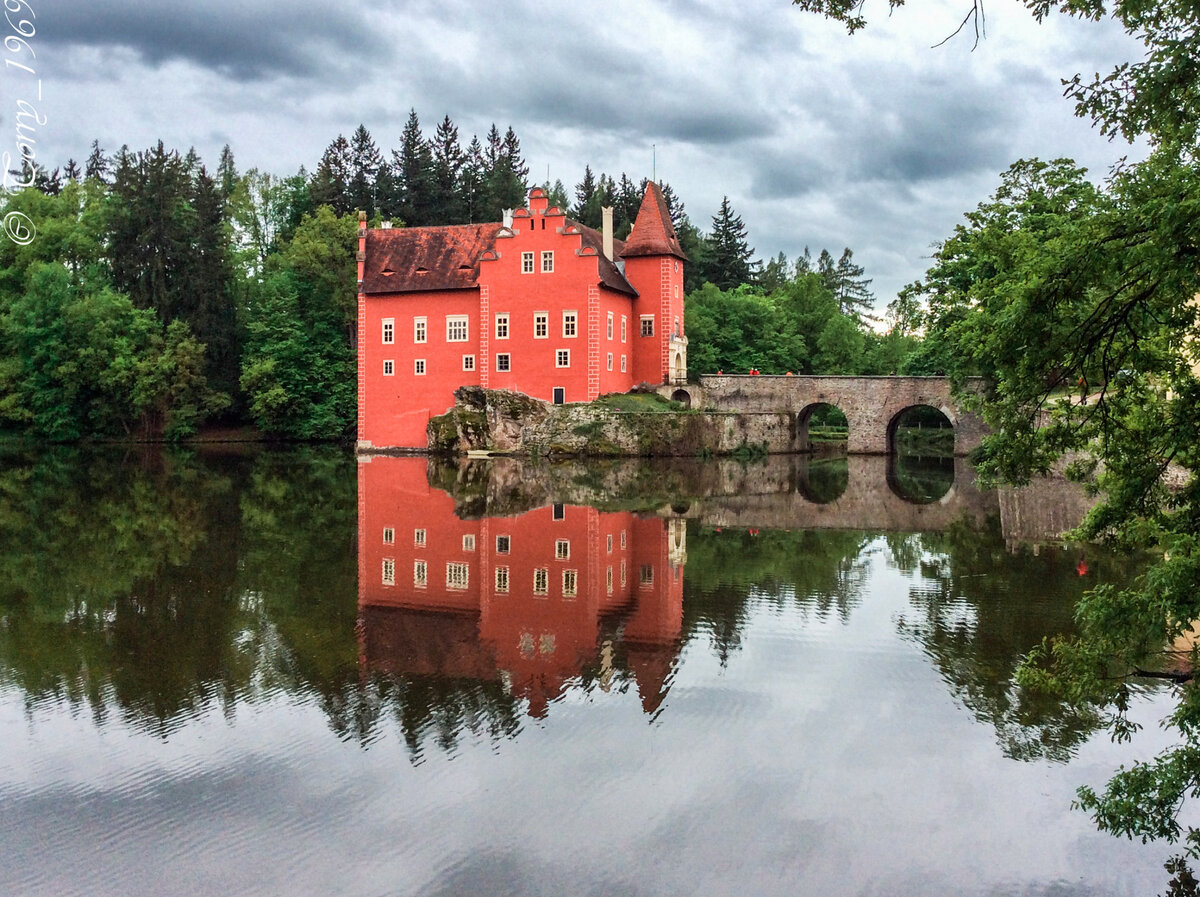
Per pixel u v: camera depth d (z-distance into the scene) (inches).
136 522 1279.5
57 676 643.5
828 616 789.2
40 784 484.4
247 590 885.2
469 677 642.8
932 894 388.5
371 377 2610.7
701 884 394.0
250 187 3801.7
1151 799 388.5
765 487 1729.8
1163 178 338.0
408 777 490.0
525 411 2389.3
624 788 476.7
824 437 3262.8
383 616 794.2
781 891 389.4
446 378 2549.2
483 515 1338.6
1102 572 932.0
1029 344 365.7
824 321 3688.5
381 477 1877.5
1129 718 561.0
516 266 2442.2
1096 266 341.7
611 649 703.7
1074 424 400.8
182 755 517.3
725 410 2544.3
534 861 410.6
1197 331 383.6
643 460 2245.3
